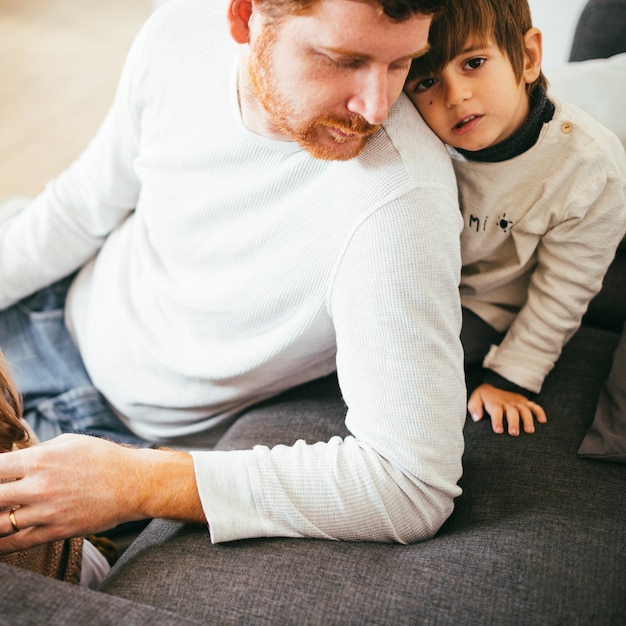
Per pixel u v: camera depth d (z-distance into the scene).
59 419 1.16
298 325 0.89
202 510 0.80
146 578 0.77
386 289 0.77
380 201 0.77
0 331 1.24
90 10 3.05
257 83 0.77
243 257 0.93
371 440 0.81
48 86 2.56
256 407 1.07
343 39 0.67
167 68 0.98
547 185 0.94
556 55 1.88
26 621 0.63
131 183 1.15
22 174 2.16
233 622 0.72
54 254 1.21
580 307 1.00
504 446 0.93
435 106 0.88
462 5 0.80
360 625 0.71
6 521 0.76
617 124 1.15
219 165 0.93
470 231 1.01
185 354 1.03
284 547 0.79
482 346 1.10
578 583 0.74
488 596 0.73
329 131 0.76
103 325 1.15
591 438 0.92
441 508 0.81
